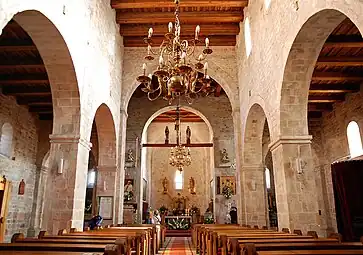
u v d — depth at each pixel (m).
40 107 12.95
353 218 7.89
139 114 17.20
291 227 6.93
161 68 7.44
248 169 11.48
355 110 11.32
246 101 11.34
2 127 11.18
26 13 5.71
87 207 17.28
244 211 11.33
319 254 2.78
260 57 9.45
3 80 10.43
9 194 11.20
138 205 16.02
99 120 11.15
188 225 20.70
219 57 13.15
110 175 11.41
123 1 10.91
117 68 11.92
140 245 5.84
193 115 21.02
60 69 7.35
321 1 5.37
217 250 5.81
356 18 4.33
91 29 8.66
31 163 13.20
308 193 7.11
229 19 11.86
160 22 11.93
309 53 6.96
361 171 8.16
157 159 25.02
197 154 24.84
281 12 7.51
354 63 9.31
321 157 13.65
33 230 12.89
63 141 7.54
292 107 7.44
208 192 22.72
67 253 2.96
